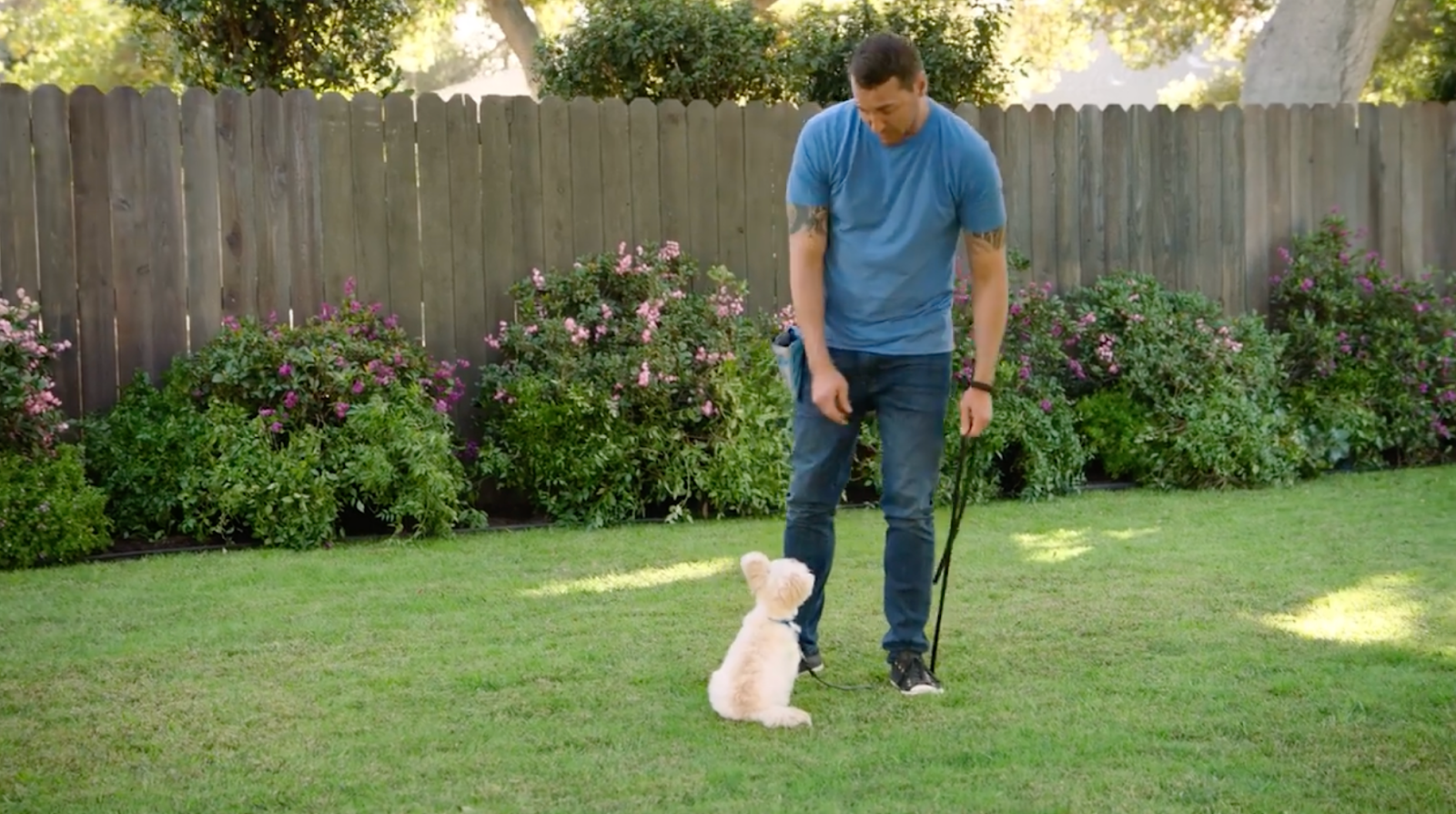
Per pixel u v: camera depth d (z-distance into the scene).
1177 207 8.88
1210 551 6.02
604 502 7.03
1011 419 7.54
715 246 7.93
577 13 14.62
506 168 7.50
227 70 7.89
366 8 8.22
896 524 4.03
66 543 6.00
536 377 7.16
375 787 3.23
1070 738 3.53
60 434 6.71
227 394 6.65
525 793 3.19
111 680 4.14
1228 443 7.91
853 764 3.36
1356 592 5.18
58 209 6.70
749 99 9.02
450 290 7.42
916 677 3.97
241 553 6.28
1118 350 8.19
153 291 6.87
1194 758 3.39
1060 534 6.50
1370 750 3.42
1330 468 8.57
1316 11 10.55
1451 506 7.14
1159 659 4.28
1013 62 9.68
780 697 3.71
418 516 6.56
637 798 3.15
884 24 9.03
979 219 3.93
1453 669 4.14
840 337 4.05
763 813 3.04
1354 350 8.94
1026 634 4.61
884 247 3.96
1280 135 9.12
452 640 4.61
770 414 7.23
